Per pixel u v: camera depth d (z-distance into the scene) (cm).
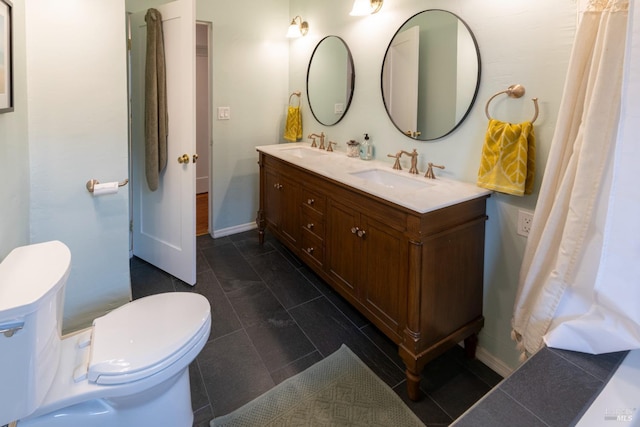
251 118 347
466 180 193
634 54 96
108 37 188
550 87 150
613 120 109
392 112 235
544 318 126
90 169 193
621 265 103
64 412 116
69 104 182
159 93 249
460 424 88
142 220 291
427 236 156
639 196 99
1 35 129
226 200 351
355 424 151
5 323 98
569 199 128
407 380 166
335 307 236
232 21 317
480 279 183
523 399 94
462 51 185
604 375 101
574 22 141
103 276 206
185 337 131
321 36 300
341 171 221
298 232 264
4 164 141
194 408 158
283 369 182
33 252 133
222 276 275
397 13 224
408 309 162
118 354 121
